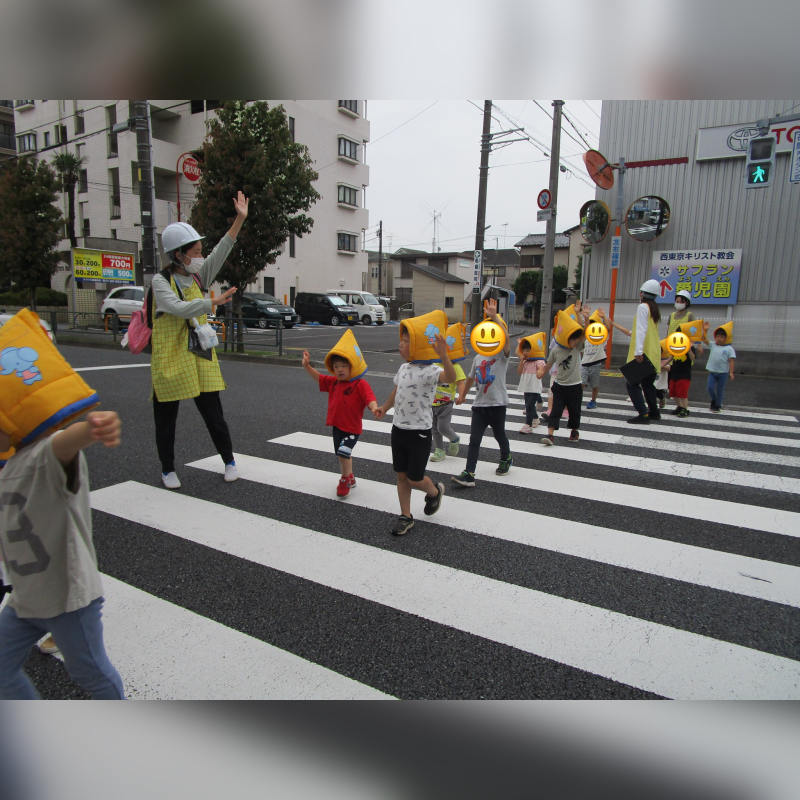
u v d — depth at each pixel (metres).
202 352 4.59
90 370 11.22
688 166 13.42
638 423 7.80
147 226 13.04
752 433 7.36
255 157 13.18
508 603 3.05
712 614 2.99
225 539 3.76
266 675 2.43
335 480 5.03
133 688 2.33
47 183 20.27
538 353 6.93
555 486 5.04
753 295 13.10
